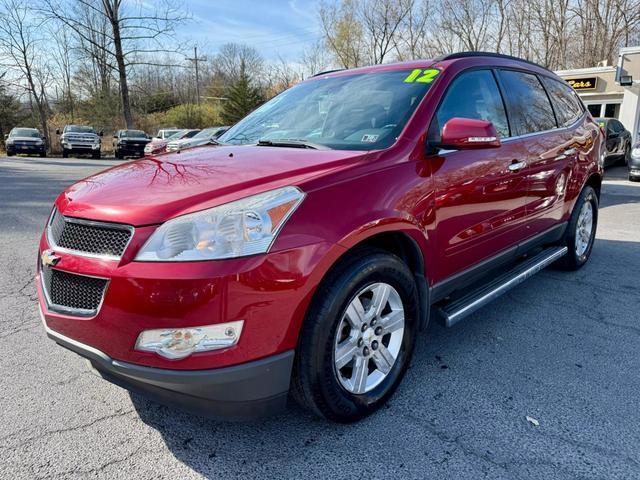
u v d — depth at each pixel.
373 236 2.43
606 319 3.69
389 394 2.56
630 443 2.25
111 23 28.08
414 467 2.11
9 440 2.32
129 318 1.93
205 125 50.84
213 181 2.23
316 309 2.13
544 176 3.79
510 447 2.23
